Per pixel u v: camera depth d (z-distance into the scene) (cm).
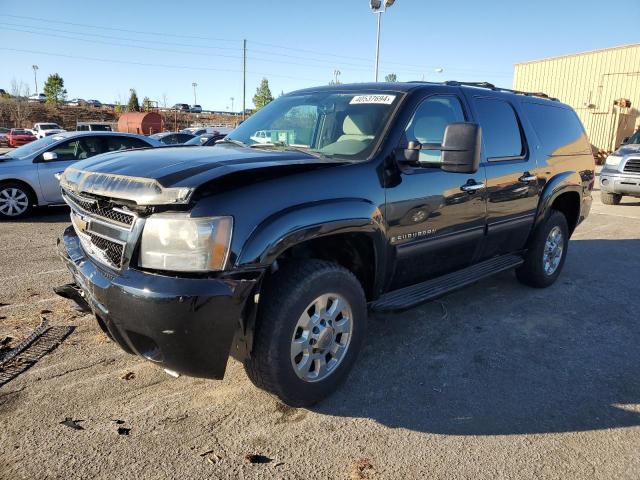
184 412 304
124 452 266
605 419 310
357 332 325
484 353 395
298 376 296
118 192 267
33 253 653
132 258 263
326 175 303
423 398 328
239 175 267
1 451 263
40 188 922
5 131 4778
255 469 257
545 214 510
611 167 1174
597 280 590
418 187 354
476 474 258
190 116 8412
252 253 260
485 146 431
